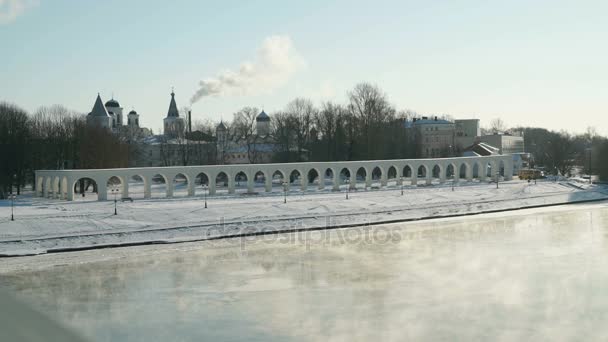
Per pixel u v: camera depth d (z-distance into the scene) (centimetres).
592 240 7019
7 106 13750
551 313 4197
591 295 4619
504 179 14588
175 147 18025
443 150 19775
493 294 4656
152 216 7925
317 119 16312
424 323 3997
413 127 19638
